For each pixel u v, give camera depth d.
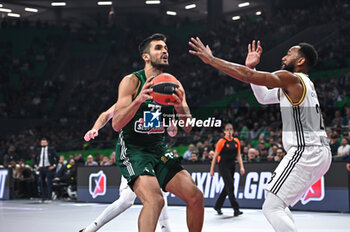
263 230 7.54
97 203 14.70
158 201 3.98
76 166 16.50
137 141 4.43
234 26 36.38
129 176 4.22
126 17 43.22
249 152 12.98
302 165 4.09
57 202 15.76
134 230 7.65
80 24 44.41
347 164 10.39
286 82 4.05
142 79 4.37
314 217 9.48
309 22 31.91
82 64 39.44
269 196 4.16
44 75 38.16
